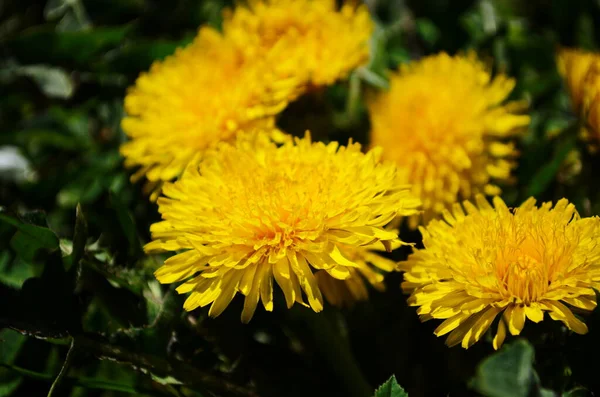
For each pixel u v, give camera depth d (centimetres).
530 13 38
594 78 31
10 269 31
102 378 30
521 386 28
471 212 28
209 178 28
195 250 27
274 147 29
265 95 30
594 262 26
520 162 32
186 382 29
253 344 30
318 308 27
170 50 34
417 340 31
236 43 32
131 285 29
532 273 26
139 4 37
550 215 27
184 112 31
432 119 31
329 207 27
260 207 27
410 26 37
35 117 35
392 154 31
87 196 34
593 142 31
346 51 31
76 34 34
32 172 36
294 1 33
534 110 34
